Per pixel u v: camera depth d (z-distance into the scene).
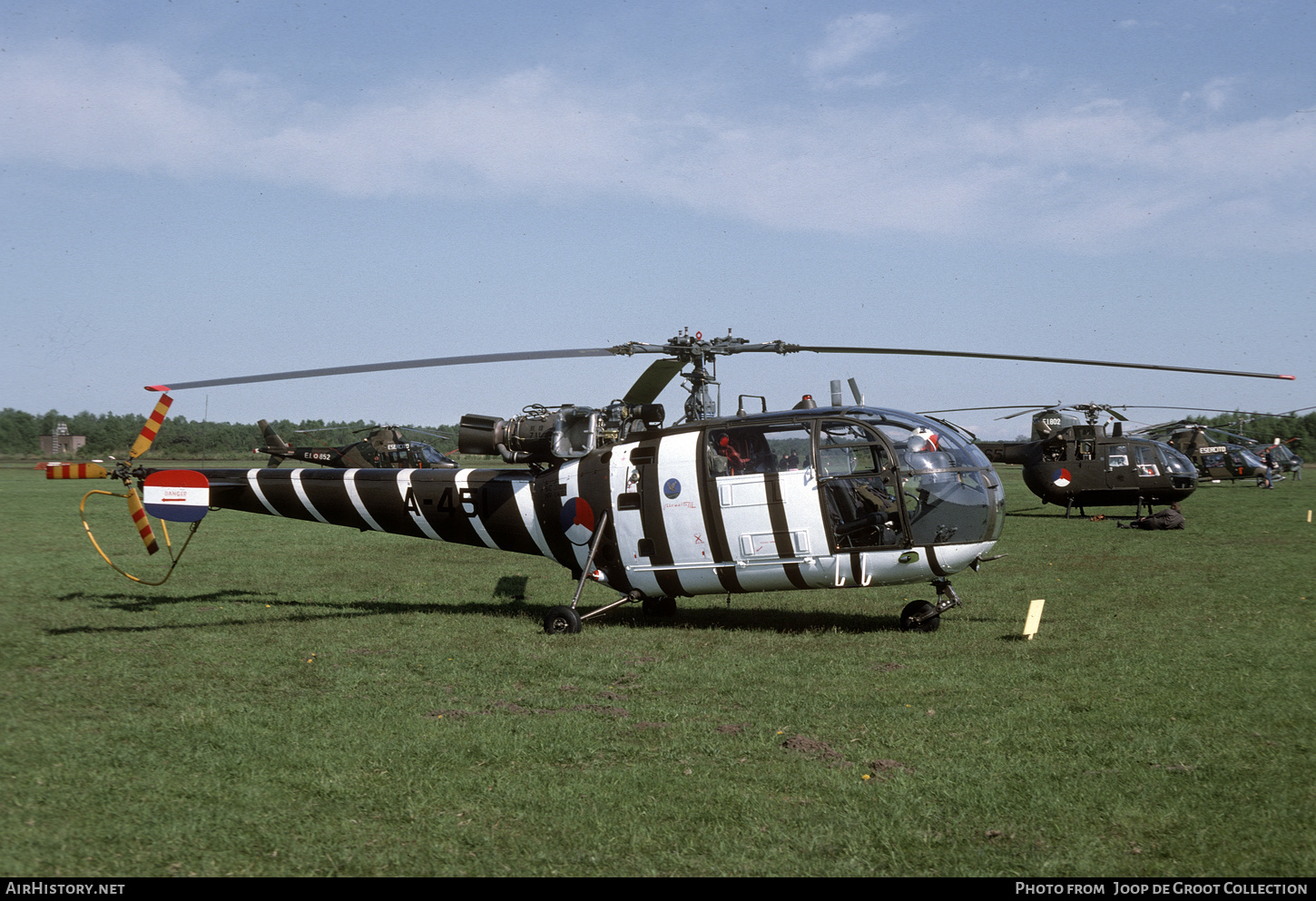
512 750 6.36
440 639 10.46
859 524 10.30
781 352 10.98
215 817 5.27
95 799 5.52
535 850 4.82
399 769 6.02
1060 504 28.20
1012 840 4.89
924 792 5.54
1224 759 6.04
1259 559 17.08
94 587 14.54
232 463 90.94
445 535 12.34
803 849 4.80
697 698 7.80
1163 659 8.95
